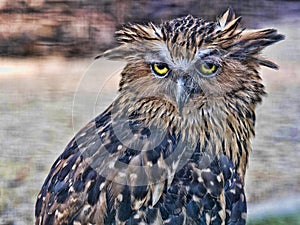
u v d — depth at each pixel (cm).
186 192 970
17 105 2492
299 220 1706
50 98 2539
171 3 3562
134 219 943
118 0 3516
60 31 3375
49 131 2205
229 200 1016
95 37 3353
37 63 3198
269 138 2164
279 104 2406
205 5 3550
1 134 2183
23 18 3412
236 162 1046
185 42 964
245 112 1032
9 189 1814
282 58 2842
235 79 1001
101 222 936
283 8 3612
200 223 971
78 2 3481
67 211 957
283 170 1956
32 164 1975
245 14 3550
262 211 1739
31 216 1703
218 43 979
